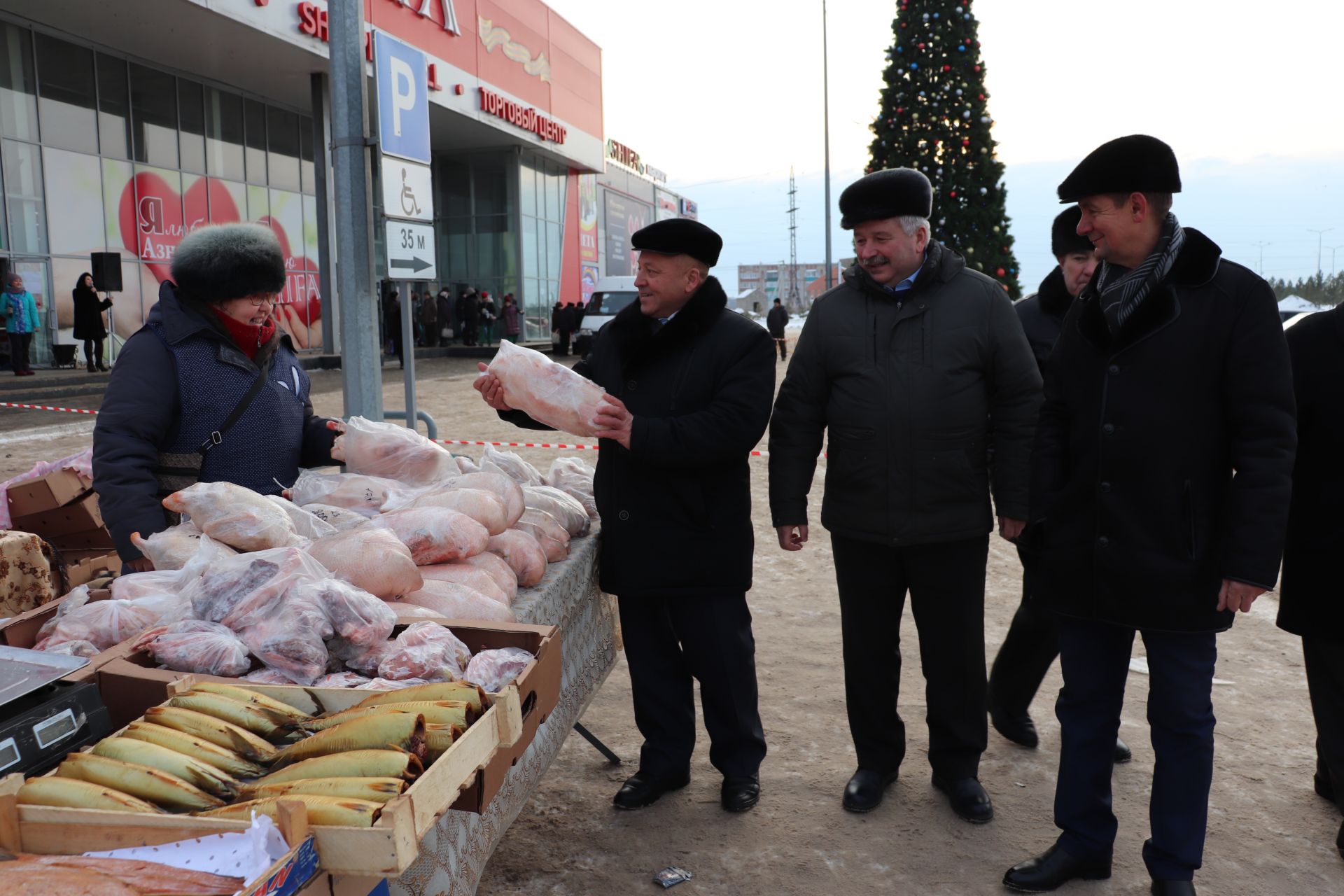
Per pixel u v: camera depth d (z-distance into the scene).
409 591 2.15
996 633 4.84
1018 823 3.02
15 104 16.64
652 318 3.01
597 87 34.34
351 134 4.60
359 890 1.32
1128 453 2.43
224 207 21.38
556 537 2.82
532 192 31.92
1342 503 2.72
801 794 3.20
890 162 11.75
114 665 1.69
